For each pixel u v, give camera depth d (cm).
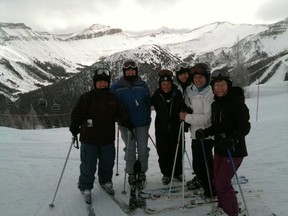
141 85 573
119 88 570
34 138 1284
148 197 520
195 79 495
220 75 412
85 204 517
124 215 475
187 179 612
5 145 1074
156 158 827
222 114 417
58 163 802
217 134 429
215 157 438
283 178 596
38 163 802
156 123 578
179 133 514
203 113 491
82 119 527
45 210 501
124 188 566
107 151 545
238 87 421
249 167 683
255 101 3606
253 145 909
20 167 760
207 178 501
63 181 642
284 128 1153
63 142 1162
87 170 530
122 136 598
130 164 578
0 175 690
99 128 527
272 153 795
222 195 424
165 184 590
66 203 522
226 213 426
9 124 4306
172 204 493
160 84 557
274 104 2838
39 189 595
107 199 538
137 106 564
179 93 561
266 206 473
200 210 472
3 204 525
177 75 584
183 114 502
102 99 529
